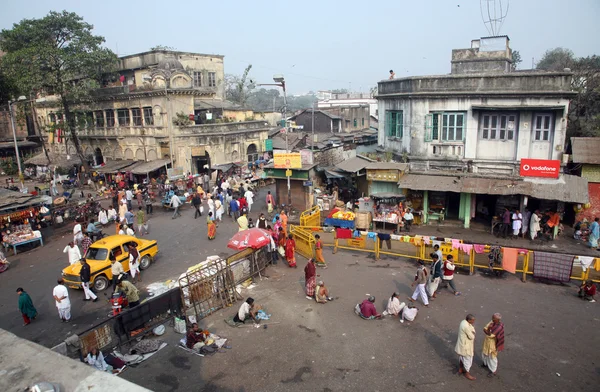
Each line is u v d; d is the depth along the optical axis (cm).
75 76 4081
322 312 1340
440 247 1650
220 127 4125
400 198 2330
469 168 2277
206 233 2312
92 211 2738
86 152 4638
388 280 1578
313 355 1102
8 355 417
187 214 2786
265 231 1711
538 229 1992
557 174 1989
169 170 3491
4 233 2138
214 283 1398
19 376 382
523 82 2120
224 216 2698
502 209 2247
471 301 1381
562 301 1366
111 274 1648
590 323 1221
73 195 3522
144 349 1141
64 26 3562
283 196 2773
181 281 1507
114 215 2627
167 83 3759
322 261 1739
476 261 1700
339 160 3453
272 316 1327
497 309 1322
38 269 1878
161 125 3791
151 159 3947
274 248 1784
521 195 2038
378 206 2305
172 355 1125
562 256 1447
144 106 3888
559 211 2075
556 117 2095
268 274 1686
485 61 2617
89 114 4422
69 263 1936
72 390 358
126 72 4744
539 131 2147
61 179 4159
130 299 1391
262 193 3462
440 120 2312
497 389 949
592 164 2116
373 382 984
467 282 1538
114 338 1131
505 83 2152
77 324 1348
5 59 3403
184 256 1950
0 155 4928
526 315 1277
